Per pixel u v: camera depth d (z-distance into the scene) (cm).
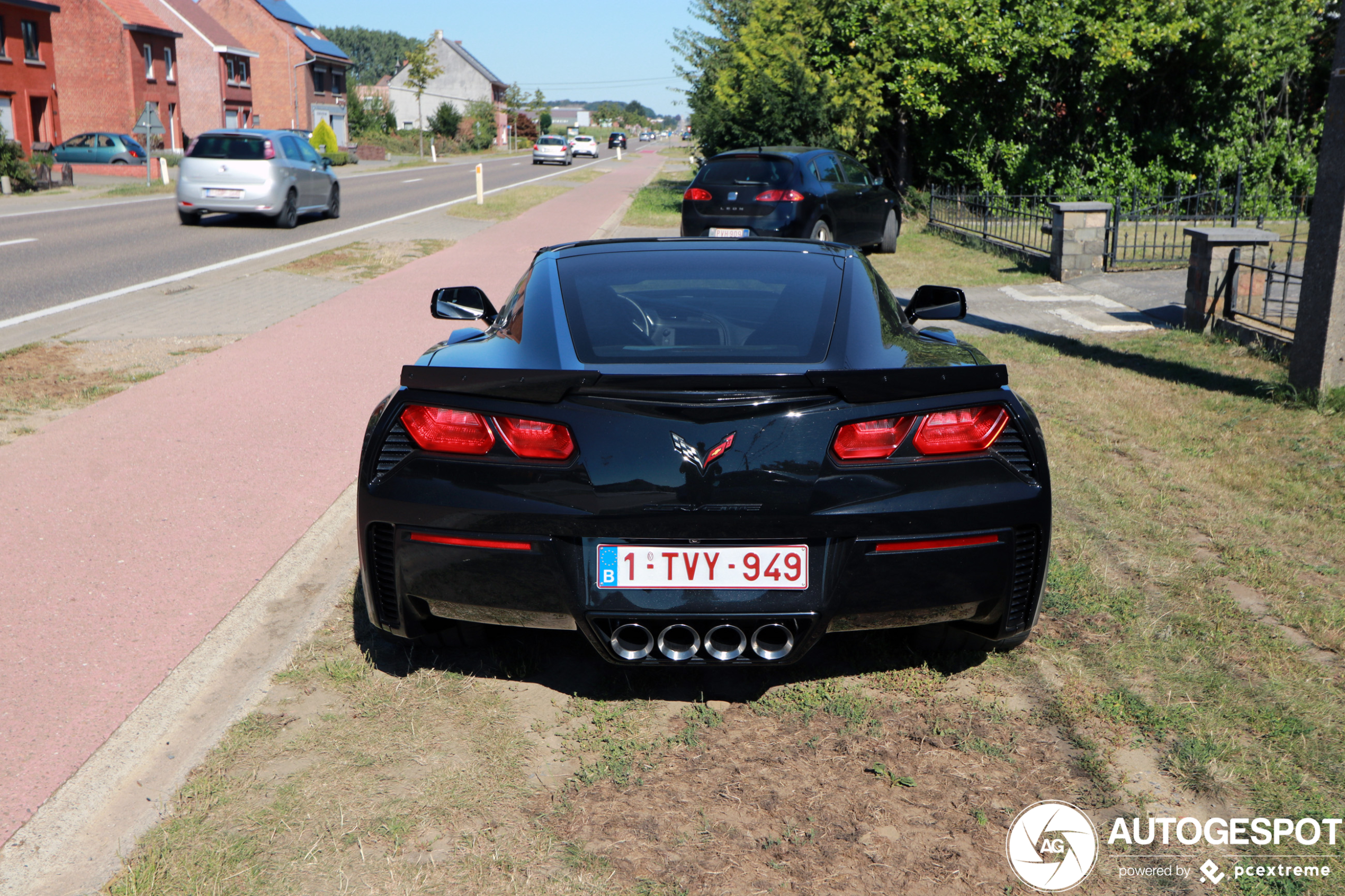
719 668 325
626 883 226
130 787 259
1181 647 334
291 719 292
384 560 299
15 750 274
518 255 1452
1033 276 1308
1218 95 2108
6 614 356
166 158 4175
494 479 274
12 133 3866
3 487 492
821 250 390
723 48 2366
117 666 321
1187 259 1344
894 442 271
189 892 220
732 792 260
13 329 904
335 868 229
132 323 938
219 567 401
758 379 263
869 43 2028
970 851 238
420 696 306
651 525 267
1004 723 291
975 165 2077
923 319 429
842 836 243
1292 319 921
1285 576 390
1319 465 533
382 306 1040
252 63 6881
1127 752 277
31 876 226
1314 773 266
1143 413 633
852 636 345
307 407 650
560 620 280
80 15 4428
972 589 282
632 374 266
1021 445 288
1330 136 618
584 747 280
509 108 12812
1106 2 1950
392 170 4850
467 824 246
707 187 1338
